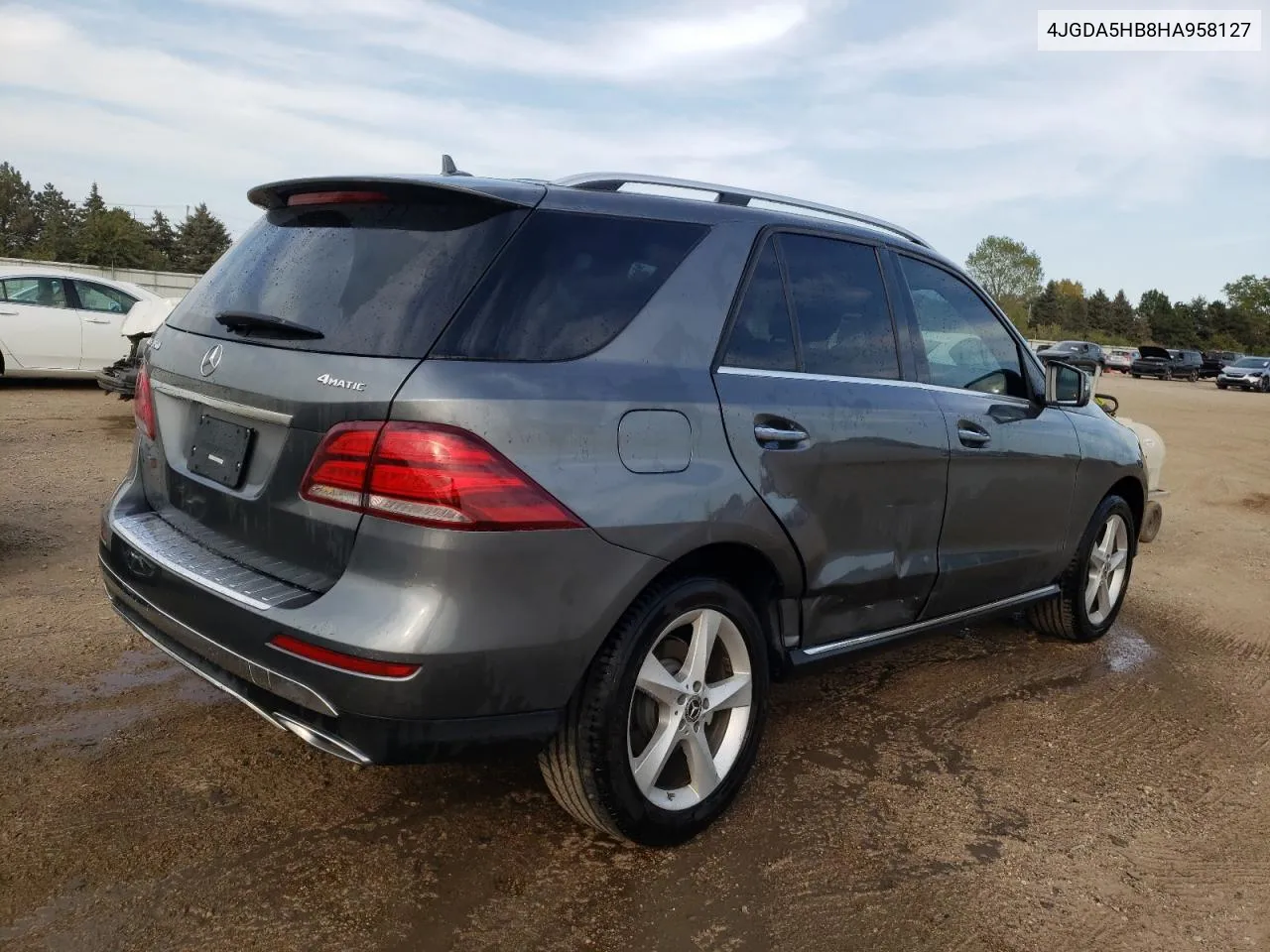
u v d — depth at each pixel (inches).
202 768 120.0
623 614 97.7
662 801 105.9
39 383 509.0
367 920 93.4
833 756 135.7
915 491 132.6
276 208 116.1
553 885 101.0
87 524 232.8
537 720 92.5
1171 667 184.9
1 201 3732.8
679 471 100.2
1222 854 117.6
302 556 93.2
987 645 190.1
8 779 114.5
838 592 123.4
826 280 126.5
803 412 115.0
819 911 99.8
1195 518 355.3
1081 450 170.9
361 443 87.5
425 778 121.0
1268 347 3732.8
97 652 154.6
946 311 148.0
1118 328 4429.1
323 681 86.6
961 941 96.7
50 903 92.9
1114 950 97.6
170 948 88.0
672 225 110.3
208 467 105.0
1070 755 142.2
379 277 95.8
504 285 93.8
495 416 87.8
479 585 86.5
